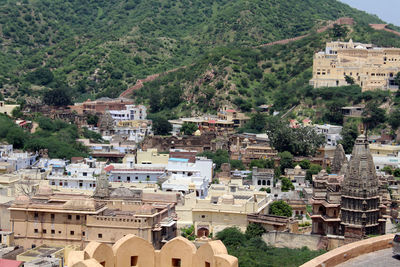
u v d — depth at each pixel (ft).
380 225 359.66
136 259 135.23
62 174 497.46
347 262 111.86
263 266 326.03
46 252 334.24
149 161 586.45
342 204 355.36
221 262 126.62
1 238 356.38
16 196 398.42
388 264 110.42
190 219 391.04
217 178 540.93
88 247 127.44
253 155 647.56
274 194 492.54
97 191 387.96
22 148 636.48
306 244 356.79
